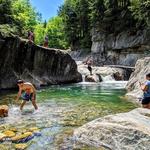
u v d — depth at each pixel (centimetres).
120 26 5938
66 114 1252
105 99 1755
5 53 2259
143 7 4350
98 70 3722
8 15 4012
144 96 1244
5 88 2289
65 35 8200
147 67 2016
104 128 852
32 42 2584
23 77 2477
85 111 1320
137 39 5447
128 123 852
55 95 1964
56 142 849
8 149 784
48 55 2806
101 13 6372
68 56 3120
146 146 755
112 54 6134
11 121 1120
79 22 7612
